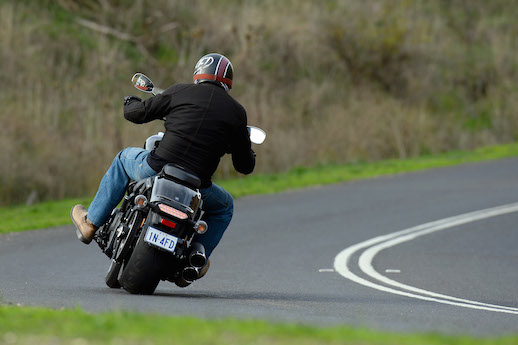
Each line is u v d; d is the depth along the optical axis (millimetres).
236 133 27922
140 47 113562
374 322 22609
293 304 27766
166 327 16234
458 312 27016
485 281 37781
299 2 138125
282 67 123250
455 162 102688
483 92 158750
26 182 75438
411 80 138500
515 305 31047
